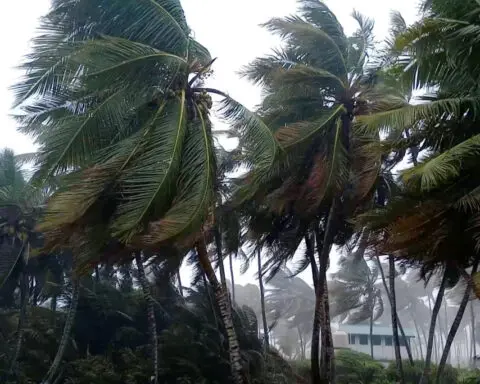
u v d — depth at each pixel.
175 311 25.56
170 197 13.38
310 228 20.67
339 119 16.53
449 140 11.80
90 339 25.50
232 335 15.57
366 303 45.16
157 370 20.92
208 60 15.42
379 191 18.09
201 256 15.81
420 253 11.94
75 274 16.00
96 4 14.56
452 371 27.83
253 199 18.39
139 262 21.42
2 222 23.31
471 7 11.12
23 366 23.88
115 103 14.02
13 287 26.08
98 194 13.37
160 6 14.81
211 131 14.84
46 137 13.98
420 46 10.73
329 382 19.84
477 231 11.05
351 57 17.61
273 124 17.80
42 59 13.96
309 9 18.02
